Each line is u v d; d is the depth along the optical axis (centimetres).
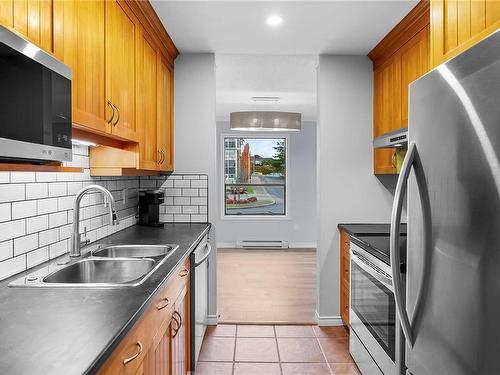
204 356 285
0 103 94
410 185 138
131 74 226
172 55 330
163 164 307
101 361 90
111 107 193
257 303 408
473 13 122
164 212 349
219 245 766
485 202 97
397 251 132
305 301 416
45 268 175
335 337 320
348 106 346
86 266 194
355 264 269
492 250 94
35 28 126
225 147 779
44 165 127
